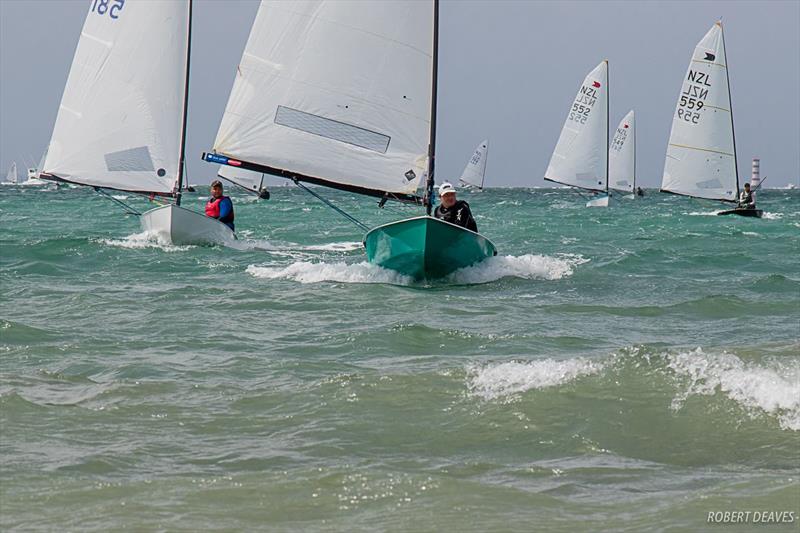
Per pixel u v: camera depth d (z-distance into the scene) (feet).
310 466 51.70
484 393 64.85
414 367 75.77
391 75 146.82
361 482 48.19
